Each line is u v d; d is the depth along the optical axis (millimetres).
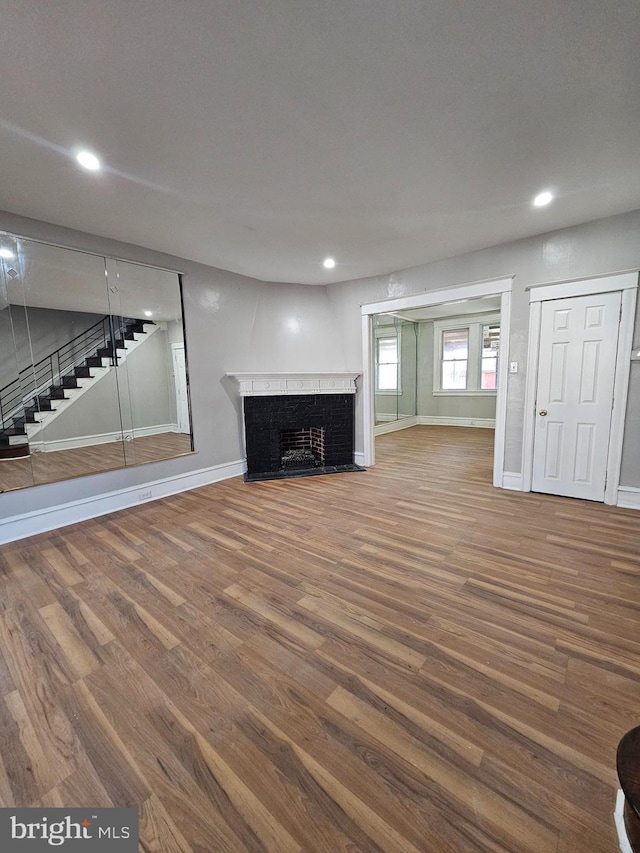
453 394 8477
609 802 1087
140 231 3248
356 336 5008
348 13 1304
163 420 4141
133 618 1979
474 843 999
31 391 3342
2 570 2494
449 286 4102
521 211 2980
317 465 5113
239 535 2979
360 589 2195
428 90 1671
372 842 1008
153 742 1305
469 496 3803
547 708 1402
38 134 1911
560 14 1325
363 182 2457
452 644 1741
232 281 4531
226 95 1672
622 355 3262
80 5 1244
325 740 1300
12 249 3020
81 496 3389
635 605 1995
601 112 1833
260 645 1768
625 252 3139
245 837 1026
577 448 3592
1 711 1438
